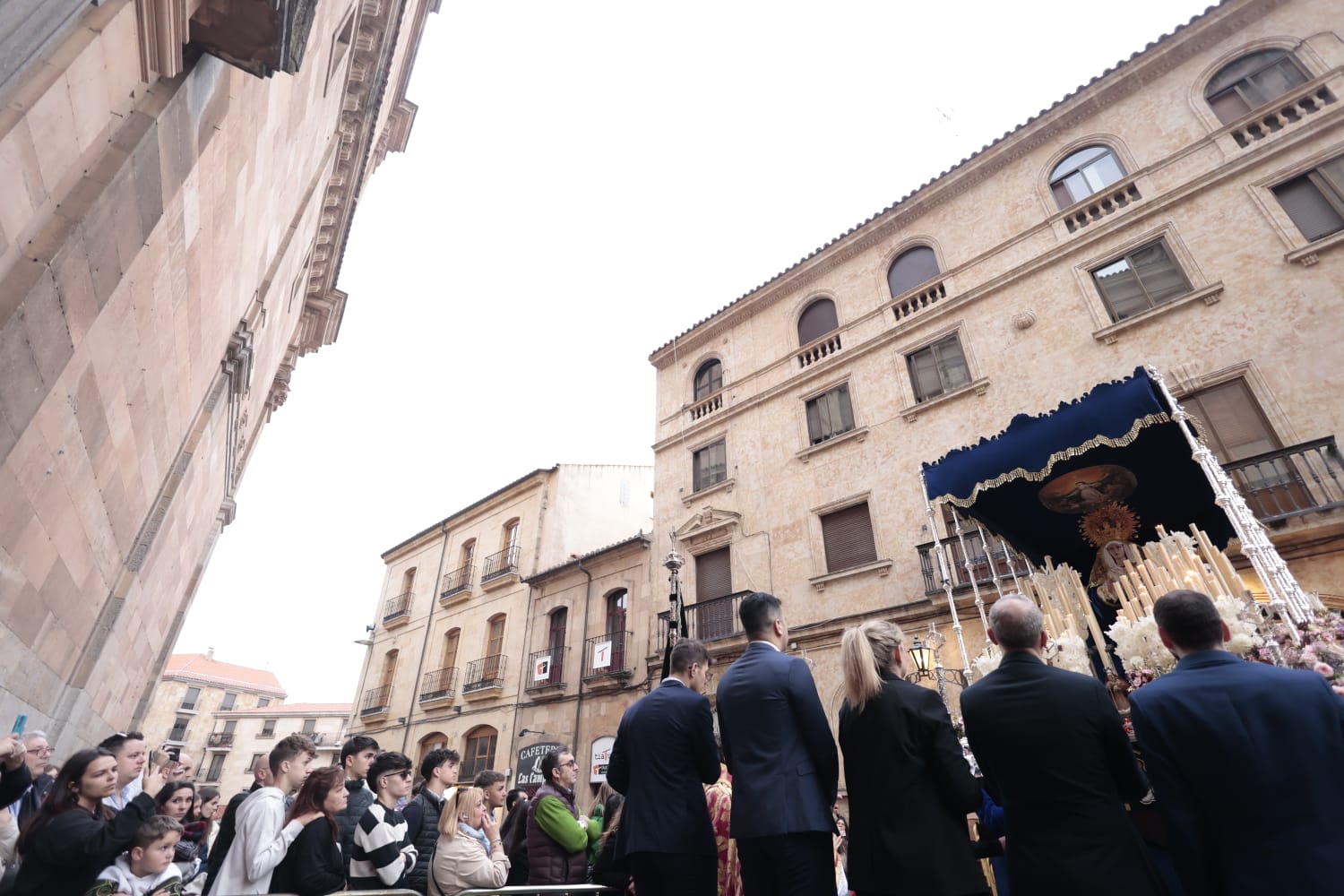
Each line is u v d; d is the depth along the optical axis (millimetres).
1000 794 2645
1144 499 7504
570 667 17391
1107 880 2230
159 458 7172
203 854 6234
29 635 4871
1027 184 13016
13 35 2504
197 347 7098
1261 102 10664
